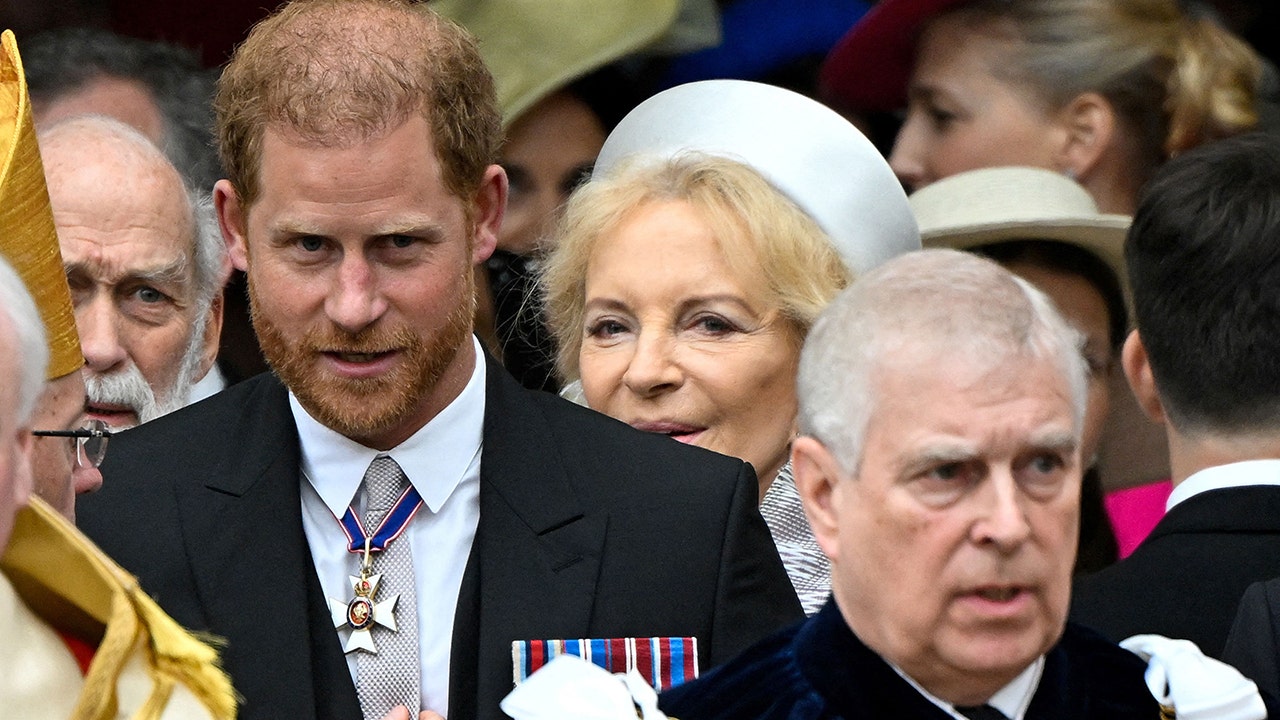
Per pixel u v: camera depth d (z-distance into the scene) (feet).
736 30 68.08
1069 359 33.45
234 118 40.96
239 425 43.78
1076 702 35.29
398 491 42.65
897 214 51.98
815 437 34.30
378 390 41.04
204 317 54.08
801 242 49.37
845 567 33.94
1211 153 45.73
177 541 42.01
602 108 65.51
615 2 65.21
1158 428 63.16
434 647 41.98
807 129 51.26
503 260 63.52
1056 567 33.12
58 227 50.55
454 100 40.93
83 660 34.12
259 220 40.86
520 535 42.37
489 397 43.86
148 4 69.67
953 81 66.23
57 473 38.73
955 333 33.04
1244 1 73.00
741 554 42.60
